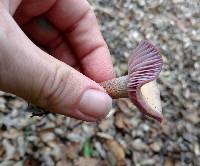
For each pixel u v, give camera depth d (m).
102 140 0.20
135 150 0.21
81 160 0.19
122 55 0.27
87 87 0.08
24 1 0.11
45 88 0.08
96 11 0.30
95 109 0.08
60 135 0.19
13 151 0.18
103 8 0.31
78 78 0.08
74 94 0.08
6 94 0.20
